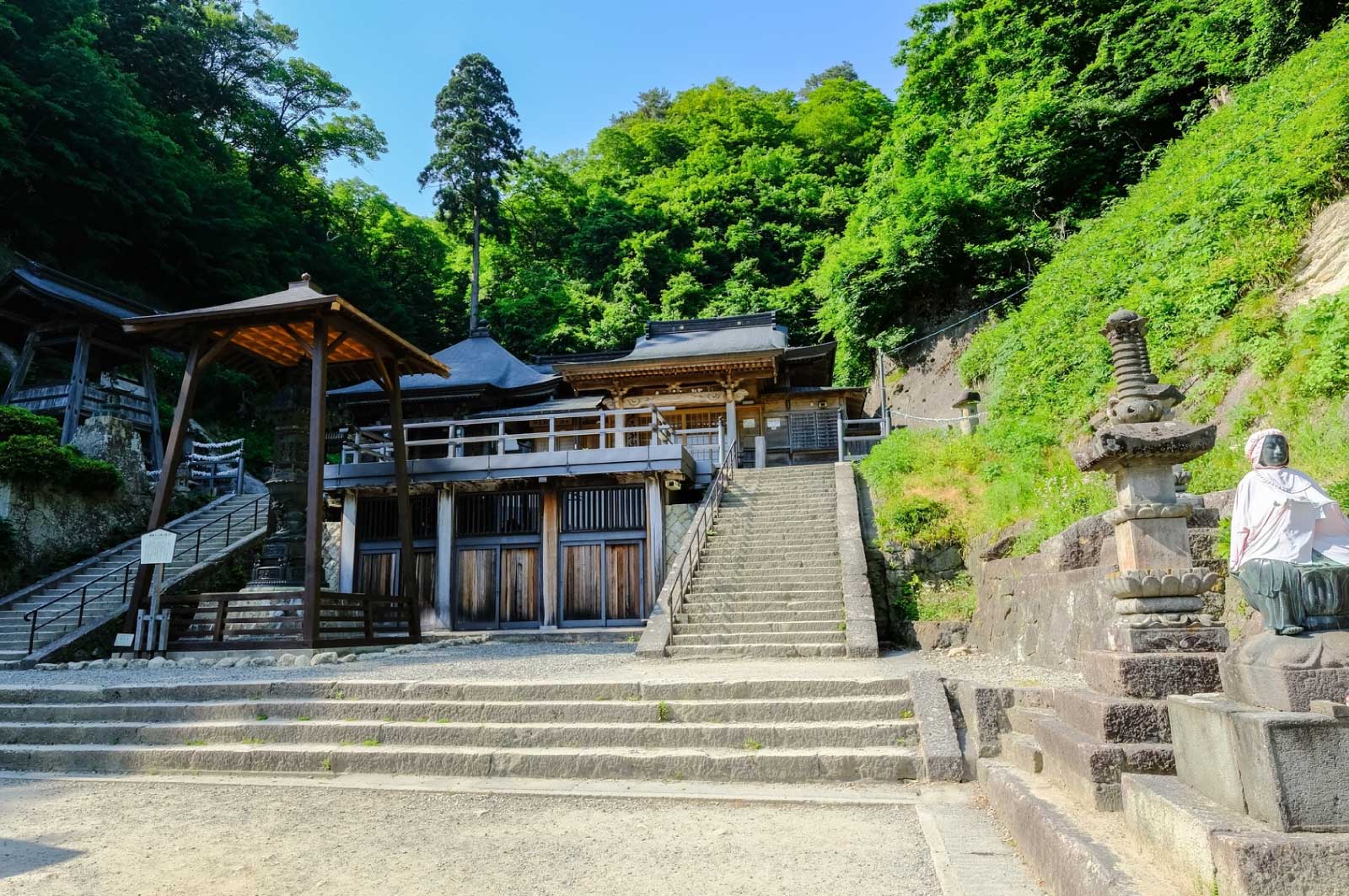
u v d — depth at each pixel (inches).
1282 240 447.8
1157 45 973.2
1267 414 346.3
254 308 546.3
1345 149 456.1
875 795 240.4
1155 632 186.7
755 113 2316.7
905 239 1186.6
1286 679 123.2
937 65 1378.0
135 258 1359.5
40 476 702.5
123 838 216.2
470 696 323.3
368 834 216.7
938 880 170.2
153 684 351.9
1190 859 120.8
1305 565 135.2
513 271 2069.4
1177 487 342.3
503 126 1867.6
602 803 242.7
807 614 485.1
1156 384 325.1
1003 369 745.6
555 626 701.3
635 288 1840.6
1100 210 1000.2
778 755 263.6
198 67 1651.1
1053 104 1038.4
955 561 525.3
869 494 663.1
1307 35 734.5
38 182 1181.1
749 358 1027.9
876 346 1328.7
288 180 1822.1
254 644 515.5
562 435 719.7
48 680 416.5
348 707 321.7
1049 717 223.1
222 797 259.8
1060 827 155.9
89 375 977.5
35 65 1166.3
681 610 510.6
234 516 882.1
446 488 733.3
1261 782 115.1
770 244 1942.7
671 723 291.4
